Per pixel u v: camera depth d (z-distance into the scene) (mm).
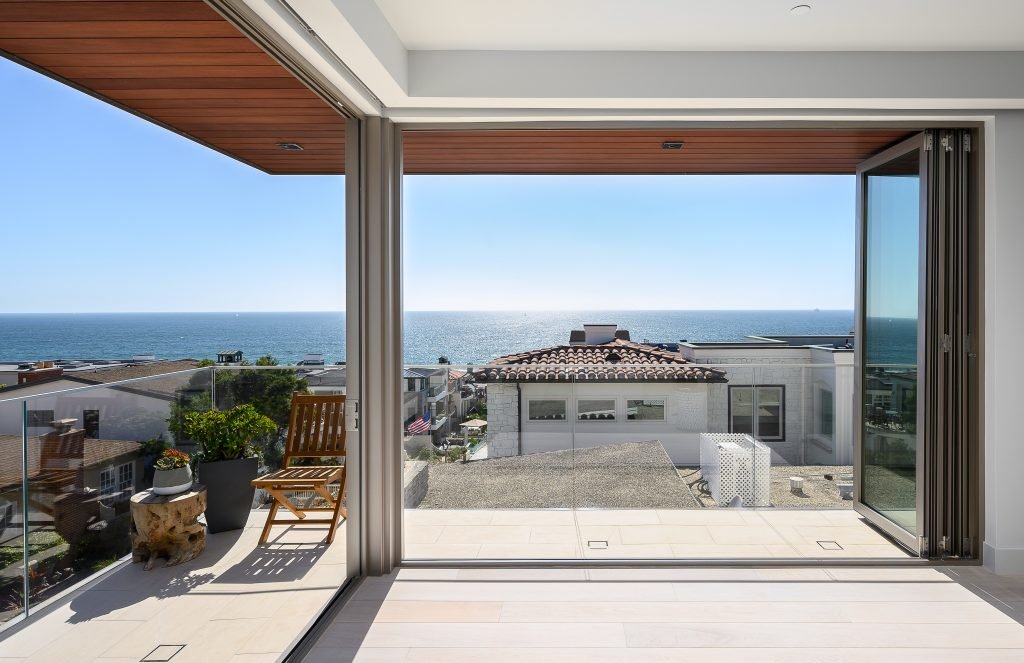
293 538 3760
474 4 2492
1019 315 3082
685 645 2404
